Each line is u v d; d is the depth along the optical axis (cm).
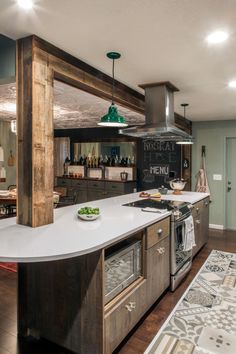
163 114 322
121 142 672
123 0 155
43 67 206
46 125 209
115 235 193
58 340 198
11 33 196
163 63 253
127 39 204
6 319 236
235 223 580
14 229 204
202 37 200
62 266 192
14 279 313
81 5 161
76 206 318
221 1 156
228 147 583
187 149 594
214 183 588
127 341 210
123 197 399
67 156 754
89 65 256
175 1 156
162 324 232
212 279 322
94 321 180
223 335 217
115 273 201
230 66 261
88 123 616
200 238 412
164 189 441
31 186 205
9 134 680
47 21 179
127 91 326
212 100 396
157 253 256
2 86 281
